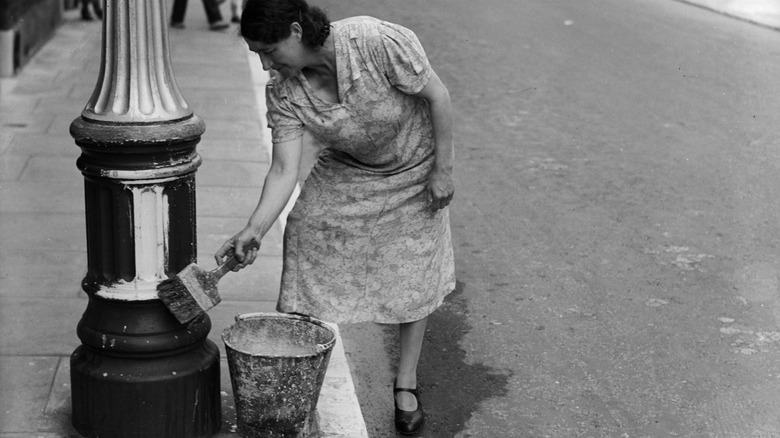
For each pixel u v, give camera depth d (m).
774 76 11.04
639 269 5.91
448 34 12.51
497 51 11.70
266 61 3.46
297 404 3.65
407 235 3.86
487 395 4.52
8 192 6.37
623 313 5.34
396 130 3.66
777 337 5.10
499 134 8.55
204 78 9.73
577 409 4.41
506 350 4.94
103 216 3.50
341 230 3.81
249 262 3.60
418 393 4.31
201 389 3.68
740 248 6.24
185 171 3.50
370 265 3.87
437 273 3.98
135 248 3.51
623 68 11.12
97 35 11.41
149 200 3.48
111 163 3.41
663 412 4.40
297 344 3.85
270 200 3.59
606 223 6.61
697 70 11.17
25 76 9.41
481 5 14.62
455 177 7.44
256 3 3.33
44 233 5.73
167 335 3.58
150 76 3.41
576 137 8.52
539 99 9.70
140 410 3.58
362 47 3.45
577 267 5.93
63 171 6.82
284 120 3.60
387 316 3.93
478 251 6.14
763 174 7.69
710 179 7.52
